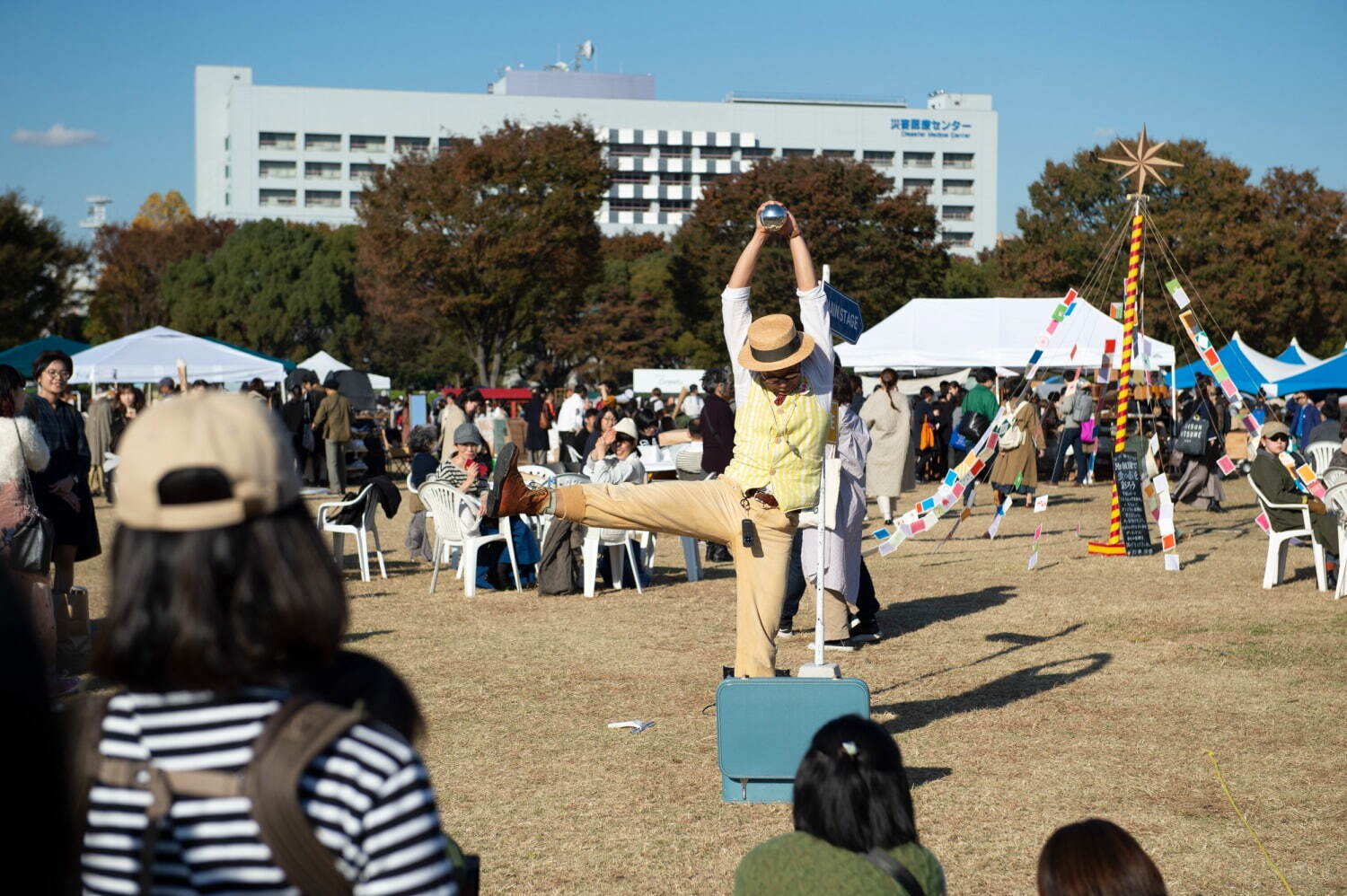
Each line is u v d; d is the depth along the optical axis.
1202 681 7.70
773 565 5.80
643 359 68.25
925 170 144.62
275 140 131.00
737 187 57.50
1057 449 23.64
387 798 1.52
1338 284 51.94
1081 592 11.26
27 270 55.31
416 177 51.88
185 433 1.62
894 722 6.89
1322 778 5.80
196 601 1.57
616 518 5.61
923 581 12.20
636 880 4.70
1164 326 51.19
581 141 53.00
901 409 16.38
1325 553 11.66
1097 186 55.19
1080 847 2.62
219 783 1.51
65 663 7.97
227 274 74.12
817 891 2.65
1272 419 11.52
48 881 1.50
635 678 8.01
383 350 76.81
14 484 6.80
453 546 12.02
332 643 1.68
